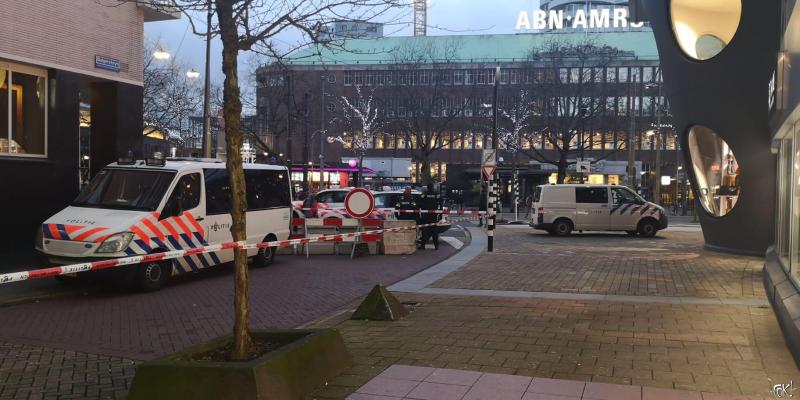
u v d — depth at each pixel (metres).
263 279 11.61
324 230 15.67
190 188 10.94
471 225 28.23
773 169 14.27
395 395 4.72
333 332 5.39
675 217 39.62
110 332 7.34
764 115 13.88
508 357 5.84
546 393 4.76
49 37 13.09
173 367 4.31
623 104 54.25
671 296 9.33
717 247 16.45
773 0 13.13
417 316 7.92
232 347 4.90
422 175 44.31
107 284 10.47
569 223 22.27
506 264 13.59
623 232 24.56
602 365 5.56
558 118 41.75
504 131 48.81
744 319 7.53
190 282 11.05
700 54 15.36
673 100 16.69
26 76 13.04
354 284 11.03
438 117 49.72
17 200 12.73
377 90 58.91
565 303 8.77
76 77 13.79
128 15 15.16
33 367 5.86
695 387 4.91
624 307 8.42
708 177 16.61
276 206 13.55
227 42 4.85
